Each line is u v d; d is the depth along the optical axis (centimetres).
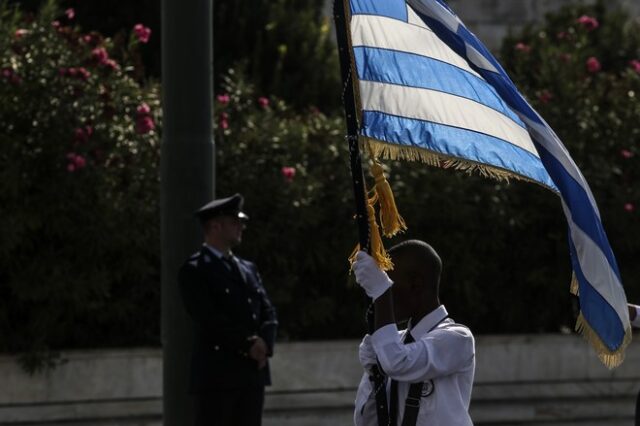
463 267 2280
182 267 1659
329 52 2809
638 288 2391
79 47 2158
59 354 2022
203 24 1638
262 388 1722
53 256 2053
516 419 2225
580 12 3075
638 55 2952
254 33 2766
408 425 939
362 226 934
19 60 2083
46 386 2022
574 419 2258
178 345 1684
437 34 971
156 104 2175
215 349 1670
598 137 2412
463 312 2339
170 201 1664
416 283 968
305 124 2358
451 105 966
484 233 2298
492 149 969
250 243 2170
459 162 971
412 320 977
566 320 2417
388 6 970
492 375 2256
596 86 2530
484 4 3406
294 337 2233
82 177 2041
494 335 2275
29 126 2061
